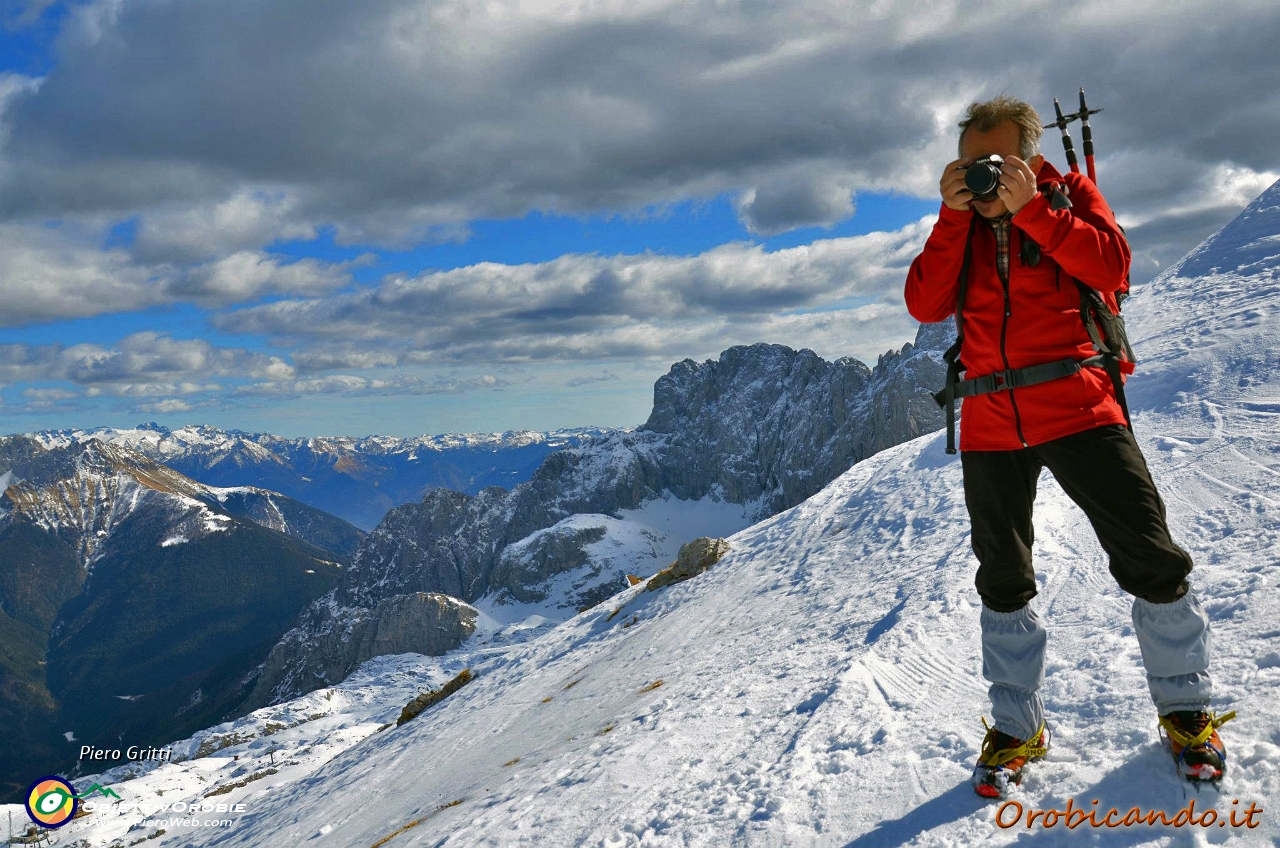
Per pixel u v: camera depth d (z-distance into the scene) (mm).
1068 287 2912
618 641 21000
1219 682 3521
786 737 5188
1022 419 2961
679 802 4723
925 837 3180
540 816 5543
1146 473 2834
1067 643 5113
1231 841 2492
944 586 8125
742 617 14211
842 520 17750
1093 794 3006
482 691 25047
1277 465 6641
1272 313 10516
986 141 2932
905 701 5102
